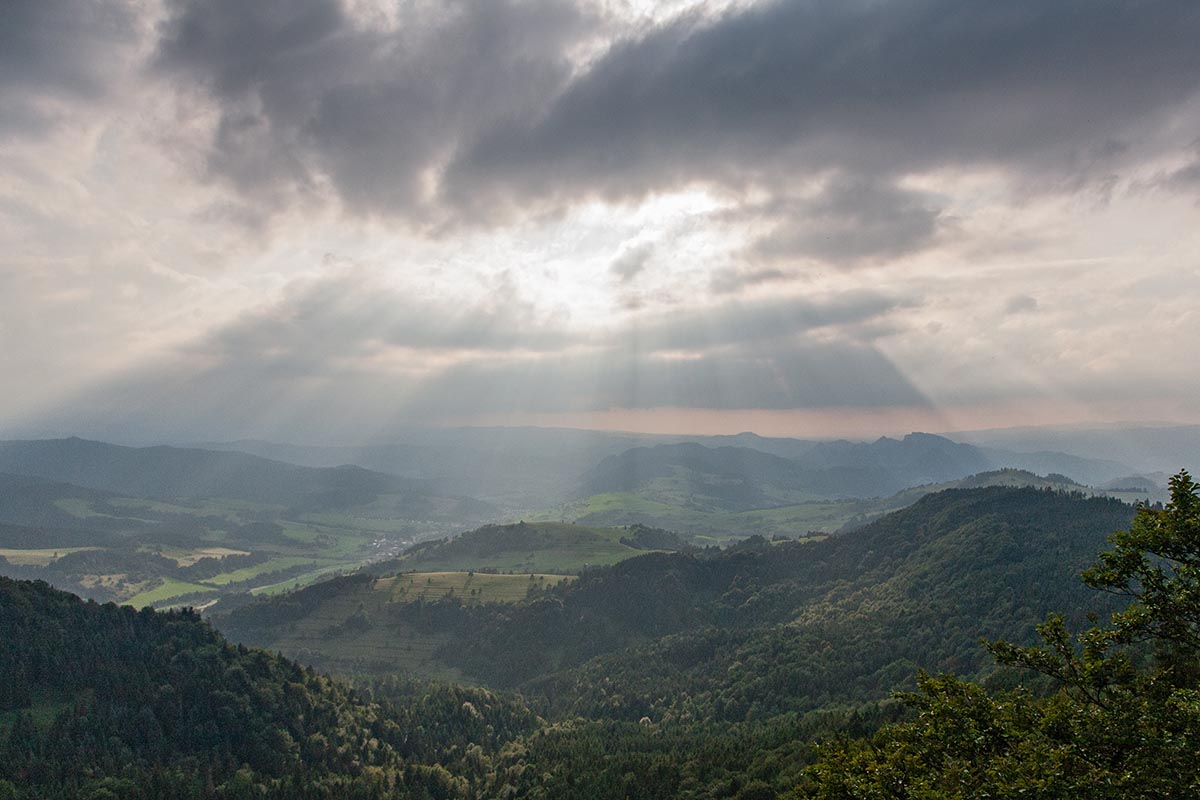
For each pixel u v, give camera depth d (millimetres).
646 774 144125
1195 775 32625
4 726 151250
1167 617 37562
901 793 43719
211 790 149125
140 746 158250
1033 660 42719
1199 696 34188
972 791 39000
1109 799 33188
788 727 153750
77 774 142625
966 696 45688
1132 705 37156
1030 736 41094
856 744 62000
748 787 117688
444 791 176750
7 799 132375
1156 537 37531
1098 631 40438
